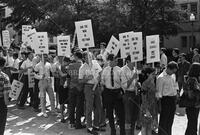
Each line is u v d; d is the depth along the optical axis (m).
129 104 7.66
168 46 40.50
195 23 38.53
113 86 7.31
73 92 8.60
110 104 7.38
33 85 11.04
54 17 31.36
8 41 14.12
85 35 8.21
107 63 8.52
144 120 6.99
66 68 9.21
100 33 31.23
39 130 8.53
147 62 7.81
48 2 32.53
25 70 11.01
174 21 30.73
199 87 6.73
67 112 10.20
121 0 29.56
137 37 7.62
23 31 13.45
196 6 38.88
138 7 28.98
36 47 9.95
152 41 7.80
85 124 8.99
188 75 6.88
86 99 8.21
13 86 9.73
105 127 8.79
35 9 34.97
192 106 6.76
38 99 10.77
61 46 10.02
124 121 7.41
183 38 39.41
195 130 6.88
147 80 7.07
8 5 37.44
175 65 6.86
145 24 28.97
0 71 6.62
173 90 6.92
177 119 9.73
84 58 8.71
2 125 6.68
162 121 7.03
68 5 32.16
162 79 6.91
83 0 31.98
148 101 7.03
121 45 7.96
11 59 12.59
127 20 29.03
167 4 29.06
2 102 6.64
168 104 6.93
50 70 10.25
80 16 31.05
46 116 9.95
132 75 7.46
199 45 37.53
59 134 8.12
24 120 9.62
